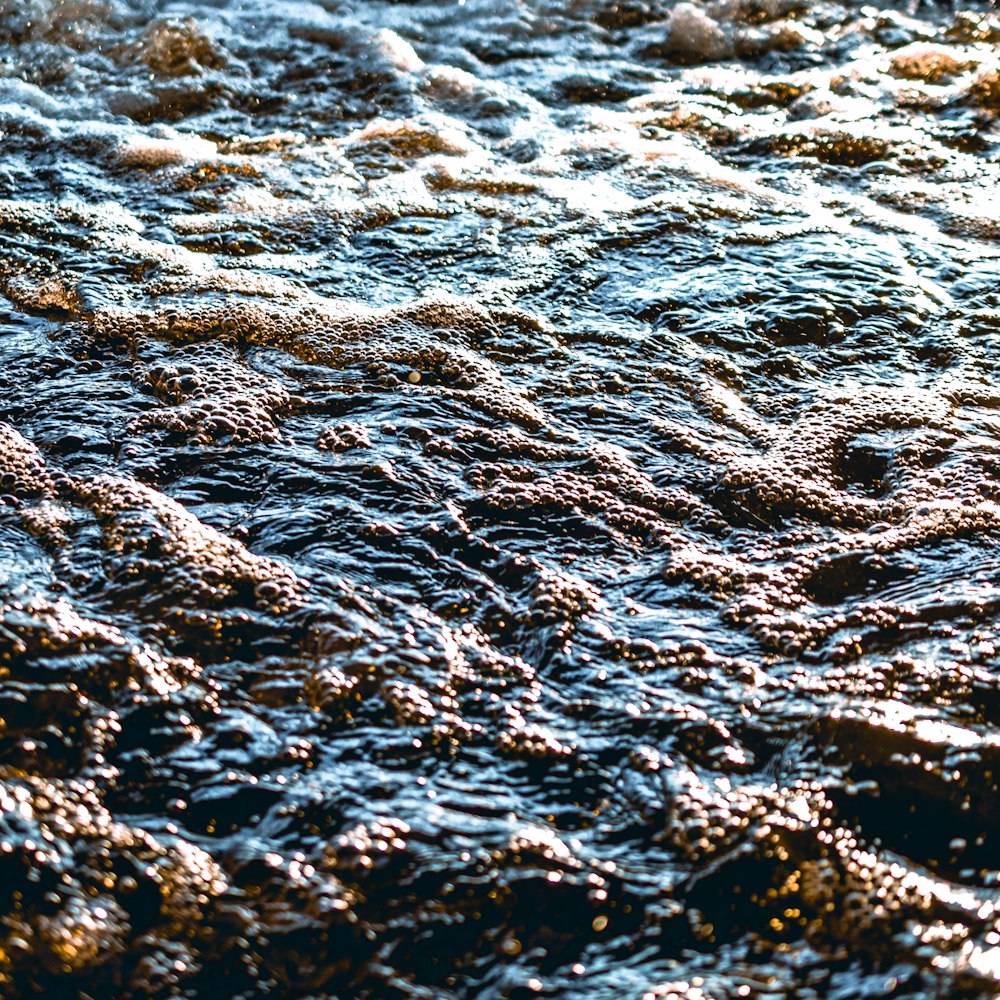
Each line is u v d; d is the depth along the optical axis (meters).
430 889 1.58
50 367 2.77
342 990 1.46
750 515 2.37
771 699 1.91
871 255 3.35
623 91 4.68
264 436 2.54
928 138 4.14
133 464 2.42
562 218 3.60
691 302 3.13
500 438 2.57
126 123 4.30
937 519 2.35
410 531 2.26
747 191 3.79
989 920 1.56
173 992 1.45
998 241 3.48
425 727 1.83
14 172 3.80
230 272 3.23
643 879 1.61
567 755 1.80
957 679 1.94
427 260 3.36
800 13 5.26
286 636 1.99
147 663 1.90
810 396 2.77
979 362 2.90
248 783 1.72
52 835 1.61
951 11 5.30
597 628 2.05
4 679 1.83
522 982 1.48
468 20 5.25
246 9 5.14
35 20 4.75
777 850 1.65
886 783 1.75
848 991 1.47
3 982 1.44
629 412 2.69
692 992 1.46
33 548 2.15
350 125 4.34
